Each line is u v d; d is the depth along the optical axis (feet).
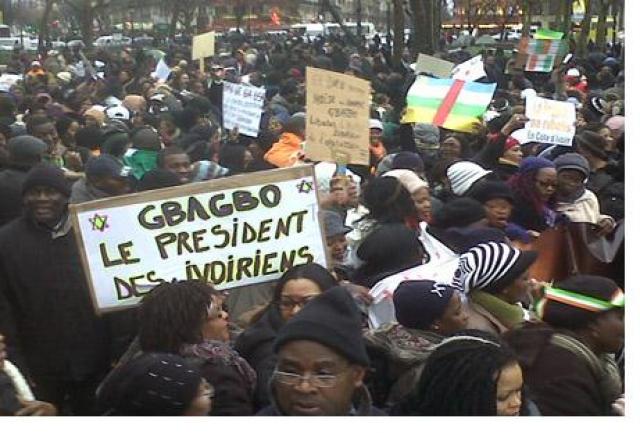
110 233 17.11
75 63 108.37
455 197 26.20
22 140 26.14
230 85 37.99
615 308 14.08
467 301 15.71
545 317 14.33
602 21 125.59
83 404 19.30
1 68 105.29
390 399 13.66
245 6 200.34
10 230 19.08
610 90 51.39
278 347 11.15
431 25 83.82
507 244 18.74
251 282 17.57
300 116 32.68
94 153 34.04
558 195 25.73
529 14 123.85
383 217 20.84
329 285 15.26
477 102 34.50
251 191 17.51
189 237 17.34
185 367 11.24
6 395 13.70
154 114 48.11
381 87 61.41
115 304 17.16
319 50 122.52
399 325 14.49
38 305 18.86
